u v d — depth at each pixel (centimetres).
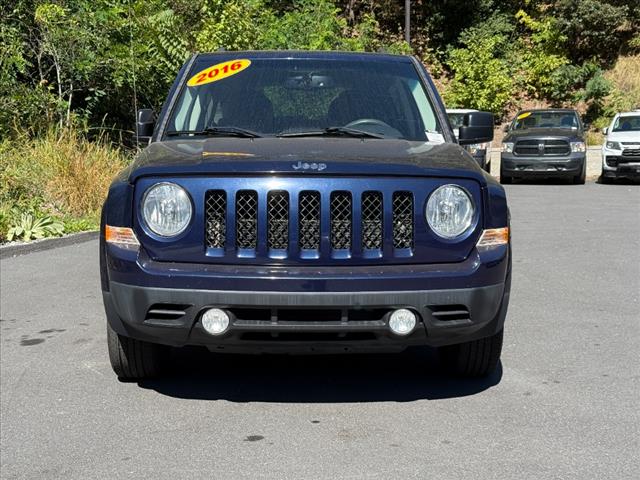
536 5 3822
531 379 521
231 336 439
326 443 418
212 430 438
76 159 1297
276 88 579
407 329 439
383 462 393
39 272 895
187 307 438
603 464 389
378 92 580
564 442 416
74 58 1608
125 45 1742
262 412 465
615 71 3647
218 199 446
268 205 442
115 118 1845
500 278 457
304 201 444
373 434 430
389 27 3978
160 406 475
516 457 398
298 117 559
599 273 880
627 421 446
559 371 537
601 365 550
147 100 1836
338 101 571
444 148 509
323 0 2720
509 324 662
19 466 393
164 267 443
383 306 434
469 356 502
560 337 621
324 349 448
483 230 458
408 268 443
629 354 575
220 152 475
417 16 3966
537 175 2220
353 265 443
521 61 3659
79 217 1231
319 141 509
